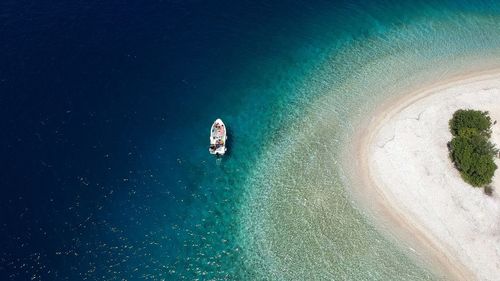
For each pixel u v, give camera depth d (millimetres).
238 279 47312
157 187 54938
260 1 80938
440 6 82375
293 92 66438
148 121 61344
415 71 69312
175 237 50625
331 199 53531
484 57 72000
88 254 48406
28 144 56438
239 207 53344
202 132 61031
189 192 54781
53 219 50625
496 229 49875
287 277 47188
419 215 51688
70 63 66000
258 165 57438
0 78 62438
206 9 77750
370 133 60062
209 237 50750
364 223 51281
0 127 57438
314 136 60375
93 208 52188
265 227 51344
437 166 55125
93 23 72188
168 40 71688
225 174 56594
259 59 70938
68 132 58438
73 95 62281
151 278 47188
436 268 47469
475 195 52188
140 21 73812
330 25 77500
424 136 58438
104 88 63875
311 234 50469
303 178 55750
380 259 48219
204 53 70688
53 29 70188
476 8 82250
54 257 47750
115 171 55750
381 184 54625
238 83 67375
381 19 79188
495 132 59156
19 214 50500
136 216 52094
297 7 80562
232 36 73812
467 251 48594
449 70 69438
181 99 64438
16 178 53312
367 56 72125
